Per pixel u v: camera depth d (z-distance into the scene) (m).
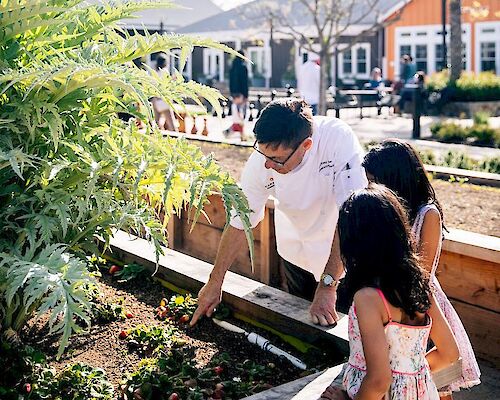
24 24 3.27
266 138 3.60
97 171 3.15
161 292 4.88
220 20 37.41
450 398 3.30
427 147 14.75
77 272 2.88
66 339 2.73
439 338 2.88
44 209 3.21
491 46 31.33
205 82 35.12
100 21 3.66
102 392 3.42
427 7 32.72
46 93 3.29
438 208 3.24
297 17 31.97
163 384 3.48
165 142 3.39
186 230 6.52
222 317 4.38
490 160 10.83
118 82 3.08
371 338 2.53
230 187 3.31
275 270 5.58
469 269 4.32
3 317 3.60
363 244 2.56
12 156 2.95
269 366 3.80
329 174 3.96
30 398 3.35
